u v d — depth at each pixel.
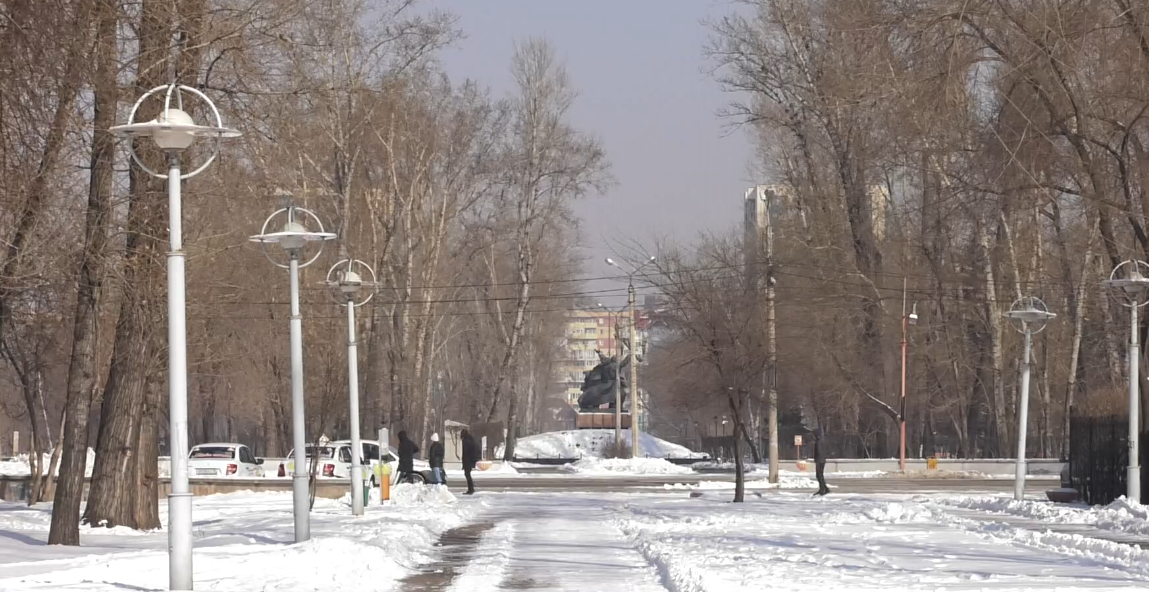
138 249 23.16
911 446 66.12
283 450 60.62
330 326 50.16
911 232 57.84
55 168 19.84
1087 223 42.22
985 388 65.38
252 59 22.69
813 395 66.25
